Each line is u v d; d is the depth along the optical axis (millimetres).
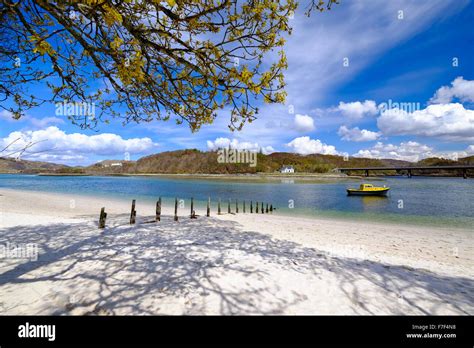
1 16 2713
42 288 4160
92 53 2777
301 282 4734
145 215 14734
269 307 3785
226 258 6012
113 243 7109
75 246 6723
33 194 30359
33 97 3672
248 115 3055
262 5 2432
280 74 2693
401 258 7027
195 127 3670
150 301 3836
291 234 10258
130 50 2658
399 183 65312
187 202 26047
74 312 3484
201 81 3057
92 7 2104
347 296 4246
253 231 10453
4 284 4289
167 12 2445
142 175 152000
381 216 18234
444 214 19031
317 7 2881
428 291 4555
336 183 66812
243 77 2533
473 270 6082
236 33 2645
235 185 58625
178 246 6980
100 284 4367
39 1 2146
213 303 3832
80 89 3932
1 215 12023
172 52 2775
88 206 19734
